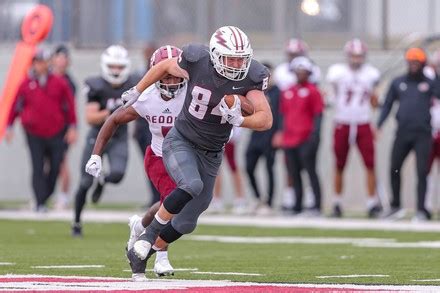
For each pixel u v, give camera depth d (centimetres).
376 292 2150
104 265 2873
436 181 5503
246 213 5388
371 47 6000
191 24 6291
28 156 6538
